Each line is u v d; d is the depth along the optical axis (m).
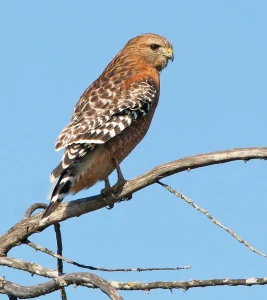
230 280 8.31
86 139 11.17
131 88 12.78
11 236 10.59
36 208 10.95
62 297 9.91
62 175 10.82
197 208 9.34
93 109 12.02
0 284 9.58
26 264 10.00
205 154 9.66
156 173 10.02
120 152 11.73
